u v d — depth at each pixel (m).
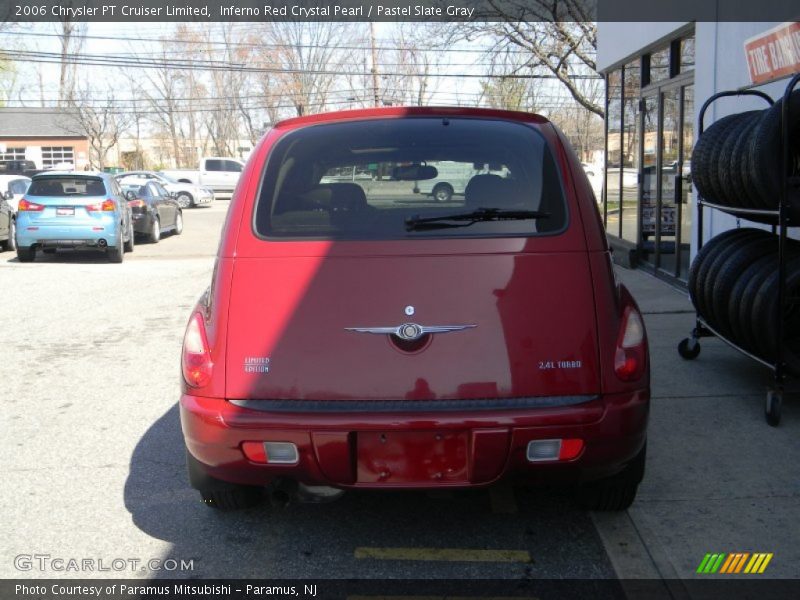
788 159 5.04
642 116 11.68
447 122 3.91
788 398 5.65
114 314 9.62
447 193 3.61
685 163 9.98
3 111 49.53
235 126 62.00
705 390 5.84
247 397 3.34
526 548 3.75
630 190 12.50
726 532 3.80
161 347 7.85
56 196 14.75
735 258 5.68
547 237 3.45
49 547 3.83
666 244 10.79
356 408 3.27
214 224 25.44
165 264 14.77
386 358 3.30
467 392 3.27
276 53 47.69
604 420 3.26
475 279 3.37
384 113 4.01
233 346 3.37
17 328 8.82
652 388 5.92
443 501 4.25
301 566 3.63
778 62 7.02
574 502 4.20
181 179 40.19
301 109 48.44
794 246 5.47
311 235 3.51
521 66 25.72
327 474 3.29
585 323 3.33
